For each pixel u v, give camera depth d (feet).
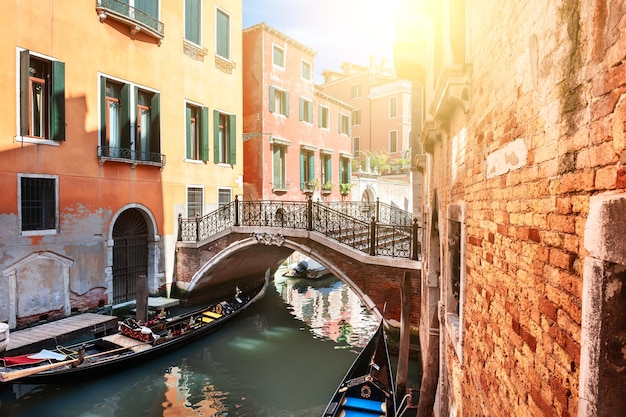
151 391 27.89
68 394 25.84
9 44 29.22
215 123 47.24
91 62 34.63
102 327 31.27
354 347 36.73
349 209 57.16
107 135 36.73
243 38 57.47
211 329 36.27
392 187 84.28
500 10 7.20
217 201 47.55
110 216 36.01
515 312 6.40
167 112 41.63
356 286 32.50
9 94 29.19
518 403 6.23
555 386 4.89
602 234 3.65
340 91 105.50
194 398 27.12
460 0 11.14
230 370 31.63
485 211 8.38
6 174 28.99
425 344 24.40
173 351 32.45
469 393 9.89
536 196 5.51
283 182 59.41
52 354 26.05
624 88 3.39
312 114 65.26
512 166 6.55
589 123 4.03
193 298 42.93
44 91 32.17
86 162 34.14
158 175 40.63
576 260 4.34
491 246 7.88
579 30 4.23
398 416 22.06
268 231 36.94
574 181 4.38
